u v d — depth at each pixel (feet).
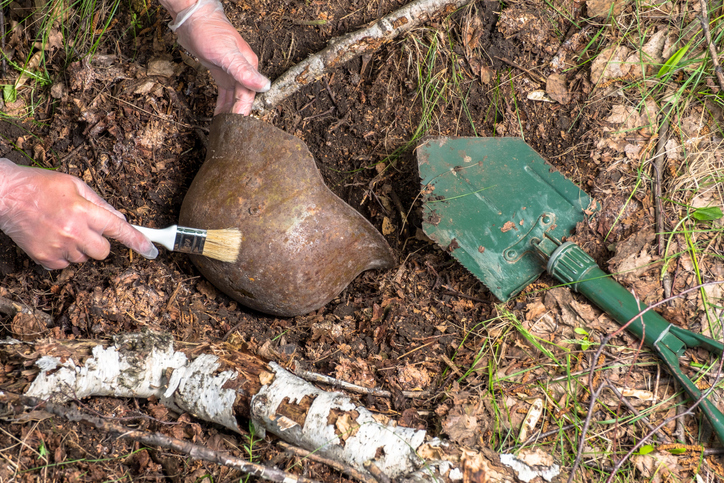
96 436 5.58
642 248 6.79
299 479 5.24
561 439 5.93
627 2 7.75
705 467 5.79
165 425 5.88
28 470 5.09
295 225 6.21
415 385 6.51
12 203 5.99
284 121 8.22
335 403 5.56
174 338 6.36
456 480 5.14
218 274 6.63
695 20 7.41
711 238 6.82
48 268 6.72
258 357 6.12
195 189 6.61
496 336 6.79
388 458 5.27
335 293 7.00
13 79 8.23
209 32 7.10
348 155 8.18
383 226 8.05
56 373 5.37
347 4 8.43
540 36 8.00
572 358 6.51
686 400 6.12
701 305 6.50
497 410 6.13
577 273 6.57
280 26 8.47
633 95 7.52
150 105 7.89
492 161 7.30
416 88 8.09
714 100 7.24
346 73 8.25
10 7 8.46
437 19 8.05
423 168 7.29
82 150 7.72
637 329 6.27
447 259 7.73
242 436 5.94
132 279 7.07
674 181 7.07
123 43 8.38
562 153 7.62
